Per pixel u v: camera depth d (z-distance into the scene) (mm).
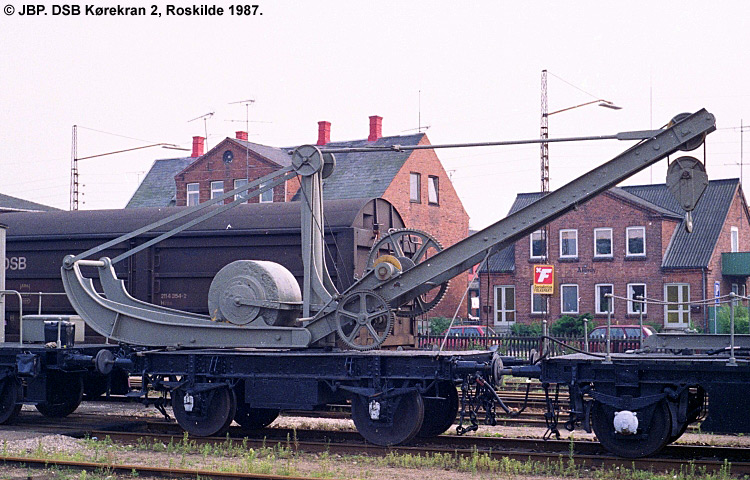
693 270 43031
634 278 44375
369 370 12812
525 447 12695
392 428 12734
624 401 11539
